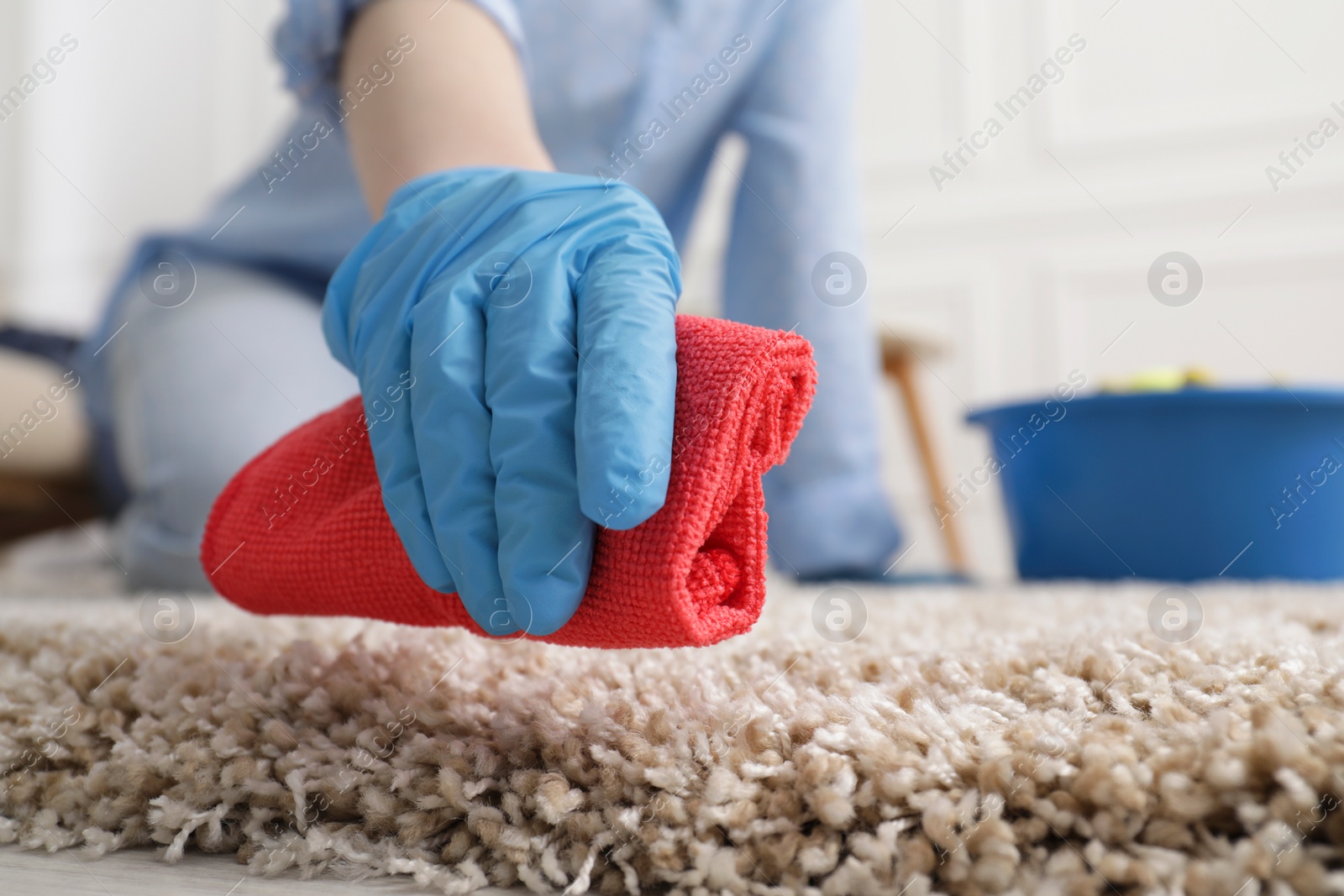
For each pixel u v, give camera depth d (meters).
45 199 2.25
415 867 0.29
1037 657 0.40
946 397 1.82
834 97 1.17
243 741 0.34
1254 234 1.66
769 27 1.14
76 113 2.27
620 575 0.29
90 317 2.27
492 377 0.34
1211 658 0.39
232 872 0.30
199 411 1.07
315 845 0.30
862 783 0.28
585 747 0.31
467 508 0.33
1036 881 0.24
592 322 0.32
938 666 0.40
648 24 1.07
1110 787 0.25
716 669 0.42
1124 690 0.34
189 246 1.21
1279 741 0.25
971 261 1.82
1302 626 0.53
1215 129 1.69
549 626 0.30
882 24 1.88
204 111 2.24
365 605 0.38
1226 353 1.67
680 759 0.30
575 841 0.29
